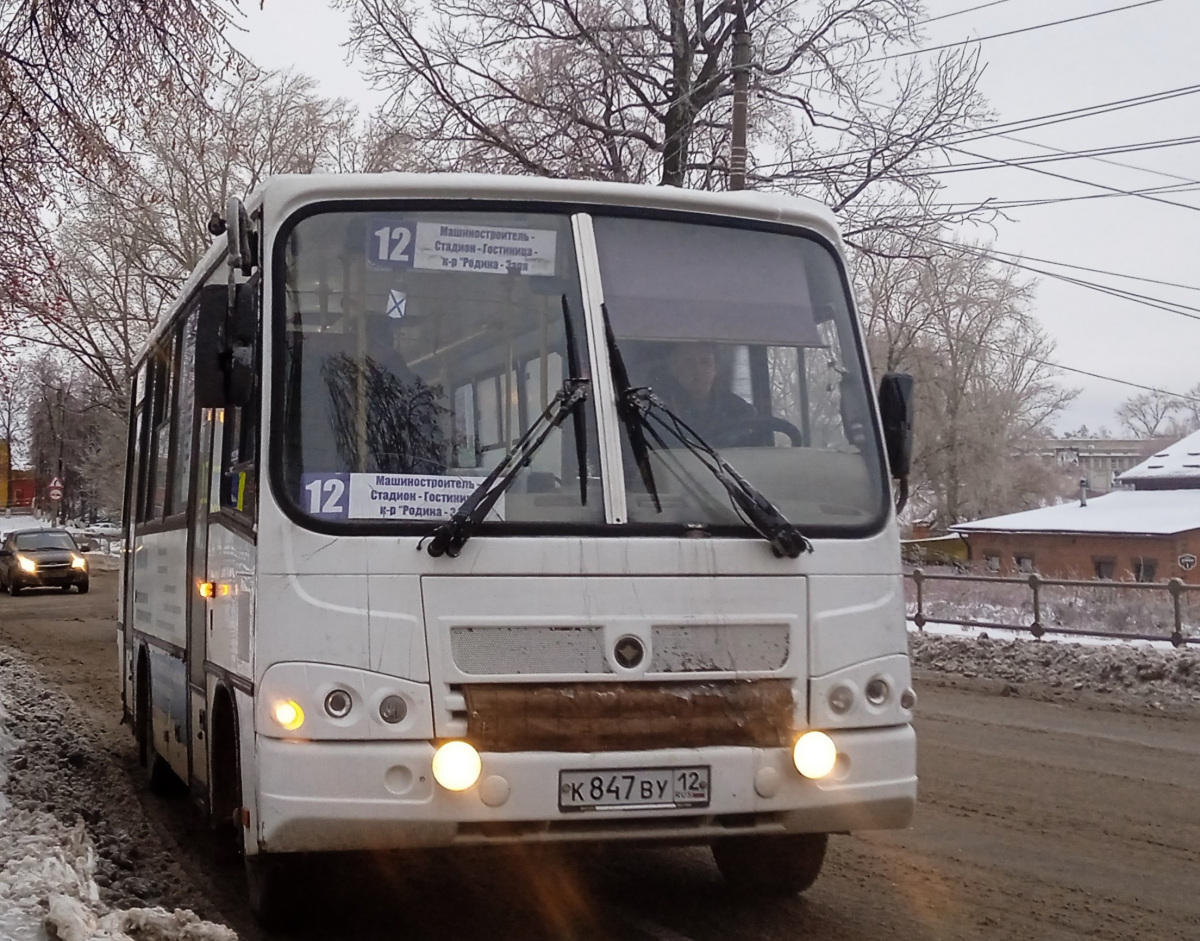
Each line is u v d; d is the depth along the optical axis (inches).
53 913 182.7
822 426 233.5
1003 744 466.6
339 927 238.4
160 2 454.0
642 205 233.6
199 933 190.1
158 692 352.5
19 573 1440.7
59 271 547.5
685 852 297.7
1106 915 249.4
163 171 1290.6
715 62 947.3
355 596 202.8
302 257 219.1
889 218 949.8
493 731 200.5
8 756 399.9
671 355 226.1
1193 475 1930.4
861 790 215.6
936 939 232.2
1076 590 791.7
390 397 214.4
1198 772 409.7
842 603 221.0
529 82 968.3
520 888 265.7
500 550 206.5
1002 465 2220.7
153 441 381.7
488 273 223.9
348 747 198.7
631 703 205.5
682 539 214.1
